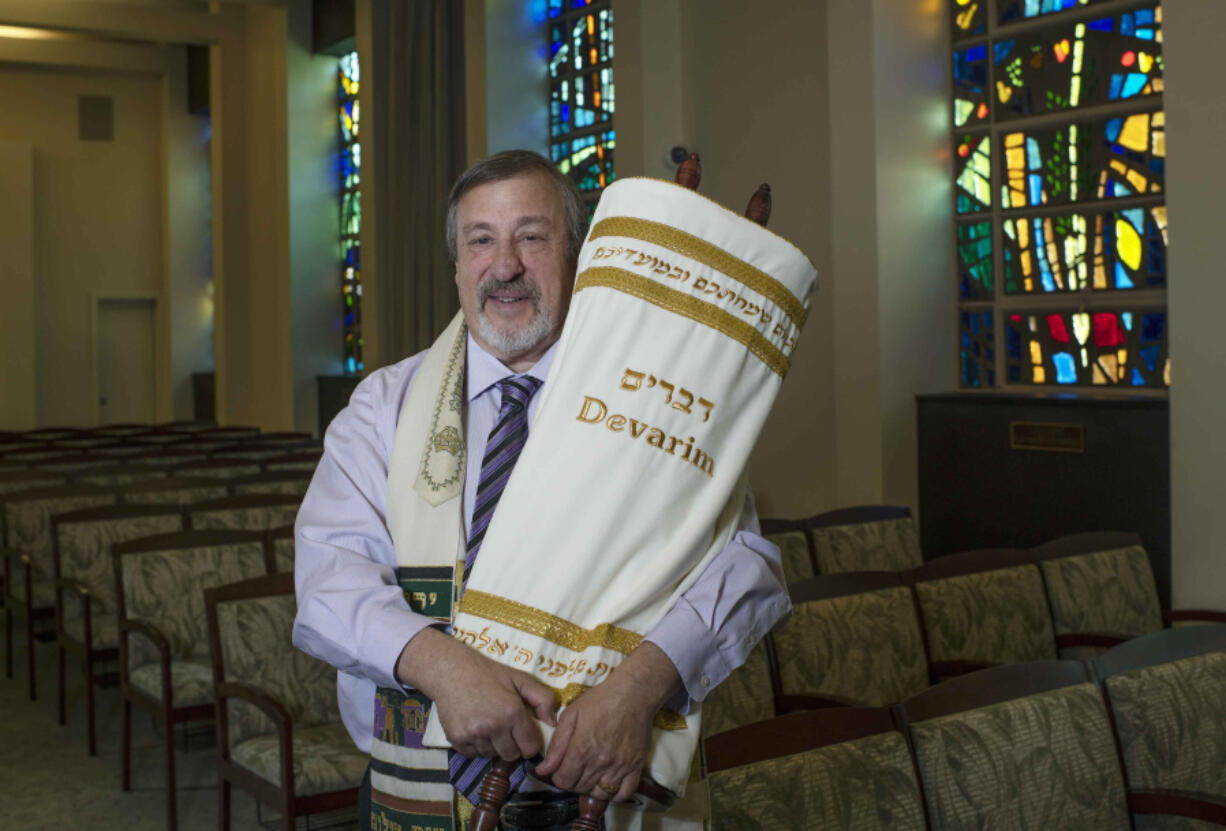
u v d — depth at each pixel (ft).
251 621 11.29
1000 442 19.06
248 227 45.06
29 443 32.12
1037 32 19.62
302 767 9.98
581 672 3.98
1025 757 7.09
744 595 4.23
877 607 10.79
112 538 15.83
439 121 30.50
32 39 47.80
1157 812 7.43
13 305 49.55
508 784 3.87
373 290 35.22
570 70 28.84
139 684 12.75
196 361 52.47
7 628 17.94
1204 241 14.69
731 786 6.04
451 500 4.57
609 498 4.11
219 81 44.42
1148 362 18.33
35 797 12.96
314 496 4.84
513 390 4.74
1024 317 20.10
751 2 22.59
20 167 49.42
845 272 20.49
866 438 20.30
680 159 23.82
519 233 4.68
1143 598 12.89
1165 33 14.96
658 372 4.21
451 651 3.94
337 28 39.19
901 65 20.16
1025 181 19.95
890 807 6.42
